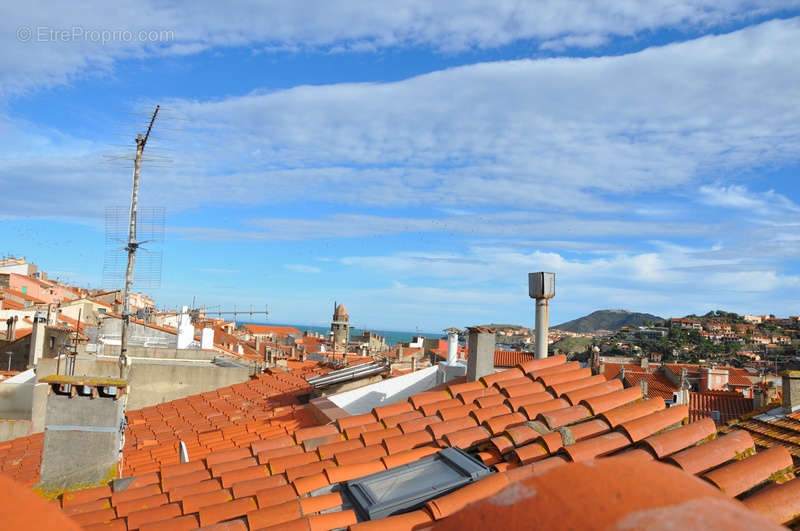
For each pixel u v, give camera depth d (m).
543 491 1.74
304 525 6.04
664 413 7.37
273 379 21.78
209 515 6.70
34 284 59.81
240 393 20.23
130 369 21.86
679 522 1.49
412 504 6.15
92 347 25.77
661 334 163.62
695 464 5.70
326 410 12.87
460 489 5.95
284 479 7.62
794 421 9.57
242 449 9.16
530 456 6.75
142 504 7.77
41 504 1.35
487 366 11.33
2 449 15.95
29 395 21.98
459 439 7.75
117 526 7.05
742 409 32.69
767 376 54.38
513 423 8.10
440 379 15.51
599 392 9.21
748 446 6.14
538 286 11.62
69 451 10.25
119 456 10.66
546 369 10.59
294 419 14.12
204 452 12.09
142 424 17.55
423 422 8.76
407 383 15.69
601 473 1.78
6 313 42.84
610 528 1.49
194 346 34.16
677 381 49.44
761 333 174.00
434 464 7.12
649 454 6.19
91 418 10.35
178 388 22.31
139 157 19.16
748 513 1.62
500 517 1.71
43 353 27.20
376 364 16.69
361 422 9.38
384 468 7.38
